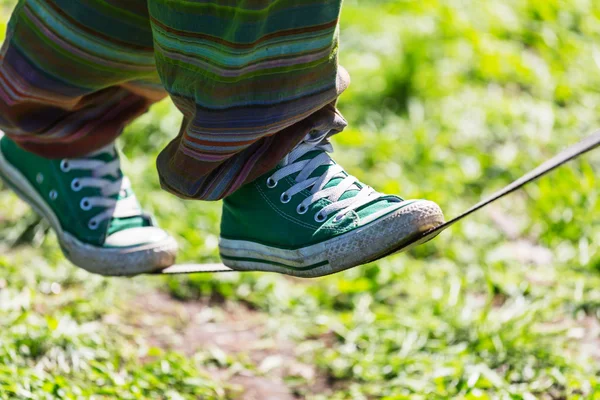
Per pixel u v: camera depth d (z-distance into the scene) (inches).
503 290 162.6
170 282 164.1
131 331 149.1
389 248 86.9
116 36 92.4
